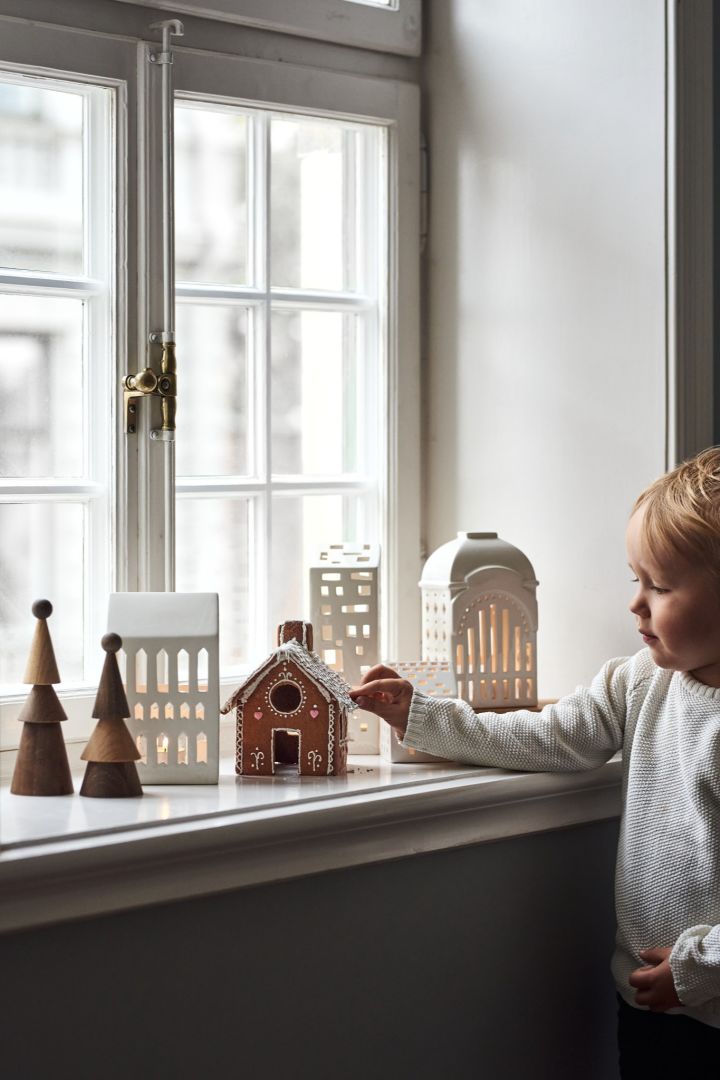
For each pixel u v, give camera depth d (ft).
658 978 3.90
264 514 5.35
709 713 4.09
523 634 4.89
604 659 5.04
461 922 4.37
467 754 4.39
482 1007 4.44
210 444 5.23
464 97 5.53
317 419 5.55
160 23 4.68
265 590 5.36
